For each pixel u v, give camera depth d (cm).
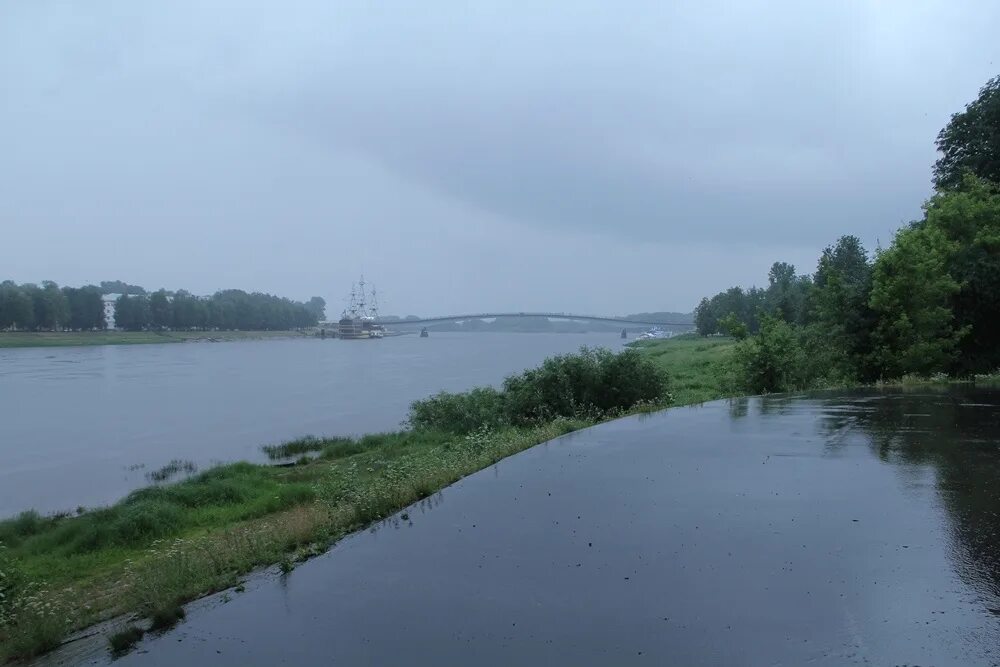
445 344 15050
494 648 403
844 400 1464
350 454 1948
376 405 3541
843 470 789
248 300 15550
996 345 1947
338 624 450
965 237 2041
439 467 925
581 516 653
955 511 615
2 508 1532
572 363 1822
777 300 6569
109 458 2144
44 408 3519
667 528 600
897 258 1817
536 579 502
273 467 1733
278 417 3097
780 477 768
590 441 1077
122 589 720
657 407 1567
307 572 550
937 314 1795
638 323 15112
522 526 633
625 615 434
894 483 720
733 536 570
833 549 529
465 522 656
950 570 480
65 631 527
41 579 877
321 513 781
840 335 1945
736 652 380
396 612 462
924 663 361
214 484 1391
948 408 1266
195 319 13225
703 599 451
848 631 397
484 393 2081
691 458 902
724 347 6038
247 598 507
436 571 532
